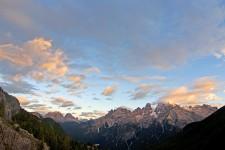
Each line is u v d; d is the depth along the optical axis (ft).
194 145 593.83
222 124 591.78
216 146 467.11
